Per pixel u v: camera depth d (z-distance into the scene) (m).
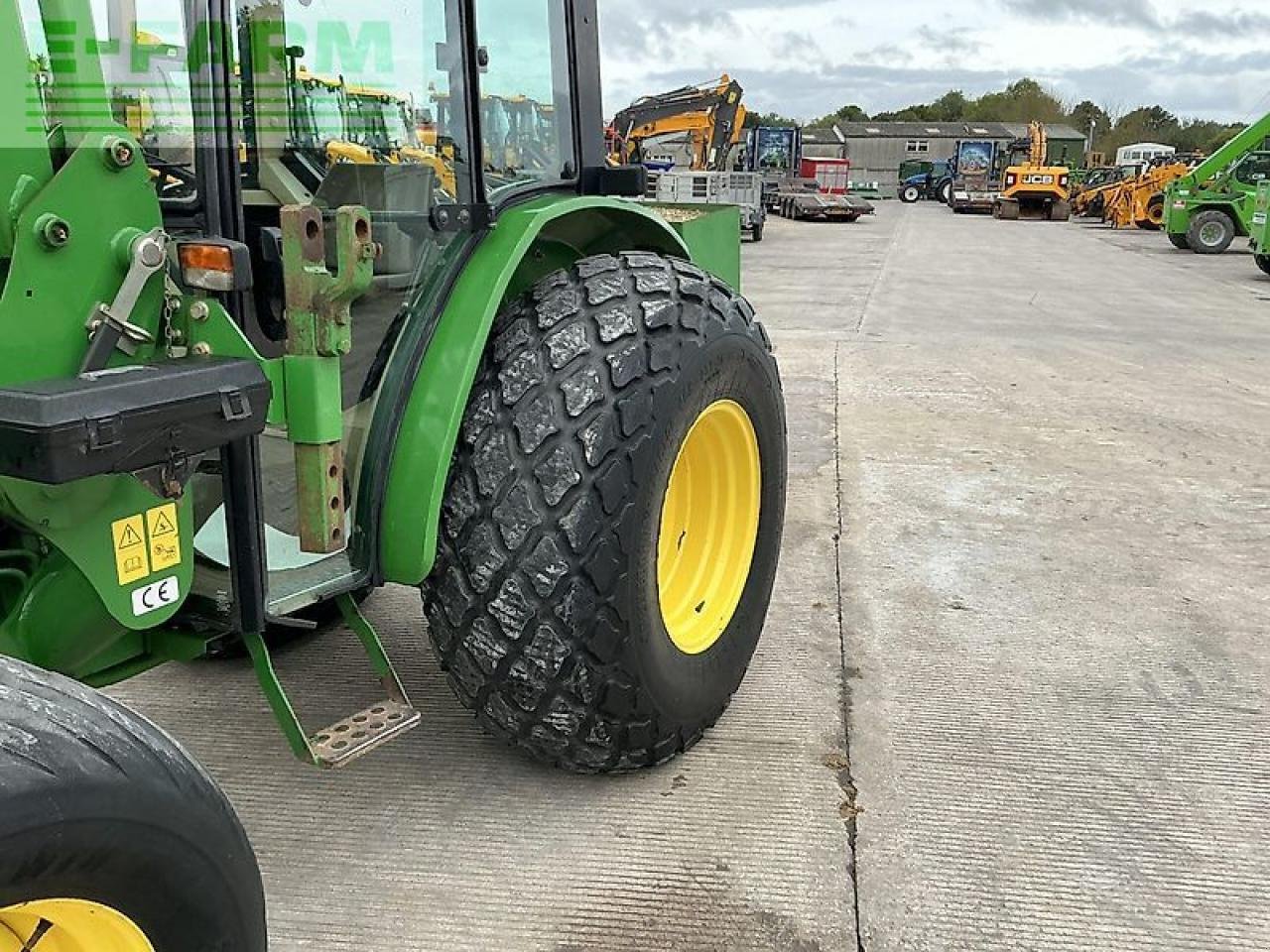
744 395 2.74
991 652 3.42
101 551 1.70
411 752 2.75
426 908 2.21
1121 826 2.54
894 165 68.44
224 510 1.94
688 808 2.55
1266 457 5.78
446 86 2.26
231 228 1.80
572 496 2.21
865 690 3.15
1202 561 4.24
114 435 1.49
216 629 2.00
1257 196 16.09
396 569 2.23
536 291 2.43
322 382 1.88
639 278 2.43
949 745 2.86
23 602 1.81
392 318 2.22
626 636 2.32
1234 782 2.73
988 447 5.88
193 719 2.88
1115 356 8.80
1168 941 2.18
